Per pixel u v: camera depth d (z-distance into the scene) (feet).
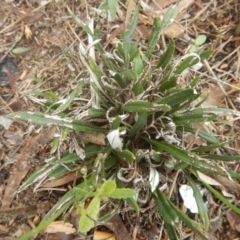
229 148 1.16
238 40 1.31
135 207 0.92
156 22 1.02
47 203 1.09
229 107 1.22
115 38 1.27
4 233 1.07
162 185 1.03
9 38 1.29
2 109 1.20
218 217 1.10
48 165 0.99
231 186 1.09
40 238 1.07
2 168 1.13
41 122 0.91
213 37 1.32
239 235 1.10
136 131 1.00
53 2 1.33
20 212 1.05
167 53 0.99
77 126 0.95
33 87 1.22
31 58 1.27
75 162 1.04
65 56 1.26
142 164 1.04
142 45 1.26
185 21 1.34
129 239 1.04
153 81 1.03
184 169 1.07
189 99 0.96
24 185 0.98
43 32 1.30
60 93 1.21
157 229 1.07
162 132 1.00
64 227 1.07
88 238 1.07
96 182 0.87
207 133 1.07
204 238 0.93
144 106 0.90
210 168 0.97
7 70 1.25
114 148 0.98
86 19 1.30
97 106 1.02
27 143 1.14
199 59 1.01
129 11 1.30
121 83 1.01
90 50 1.09
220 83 1.24
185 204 1.07
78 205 0.77
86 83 1.05
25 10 1.33
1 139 1.16
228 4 1.36
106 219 0.98
